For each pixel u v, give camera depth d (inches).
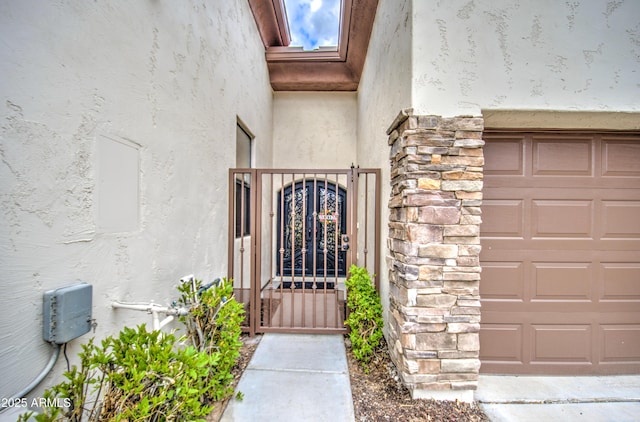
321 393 88.4
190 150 97.4
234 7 140.6
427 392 86.4
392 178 105.8
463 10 88.4
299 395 87.5
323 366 103.5
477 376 85.2
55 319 46.8
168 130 83.6
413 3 88.0
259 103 194.2
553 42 88.9
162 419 51.5
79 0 52.2
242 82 155.0
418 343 85.7
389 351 108.6
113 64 61.2
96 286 57.2
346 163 241.6
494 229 102.0
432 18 88.1
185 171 94.2
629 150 102.9
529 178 101.9
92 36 55.4
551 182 102.0
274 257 236.5
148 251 74.6
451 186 86.9
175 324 87.7
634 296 101.7
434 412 81.9
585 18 89.0
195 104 100.7
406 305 86.8
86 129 54.3
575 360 101.3
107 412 45.8
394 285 101.2
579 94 89.1
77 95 52.2
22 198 43.0
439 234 86.7
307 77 226.2
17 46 41.9
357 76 222.7
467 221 86.8
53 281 47.8
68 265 50.8
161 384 51.8
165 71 81.6
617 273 101.9
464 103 88.2
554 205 102.0
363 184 193.0
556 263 101.8
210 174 114.5
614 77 89.4
